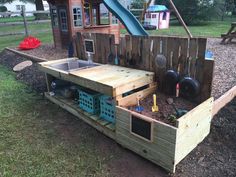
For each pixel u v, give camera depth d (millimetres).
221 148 2414
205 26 13711
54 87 3871
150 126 2127
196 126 2264
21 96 4047
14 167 2279
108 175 2143
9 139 2740
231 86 3496
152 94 3041
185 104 2752
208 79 2580
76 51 4363
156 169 2215
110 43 3516
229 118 2818
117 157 2389
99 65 3619
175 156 2045
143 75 2906
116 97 2564
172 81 2889
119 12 4766
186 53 2691
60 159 2365
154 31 11430
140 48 3143
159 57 2959
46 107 3594
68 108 3385
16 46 8352
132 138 2361
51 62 3979
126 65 3410
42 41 9211
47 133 2852
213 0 14734
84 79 2871
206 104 2348
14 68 5805
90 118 2949
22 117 3268
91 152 2467
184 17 15195
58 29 7160
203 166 2199
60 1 6648
